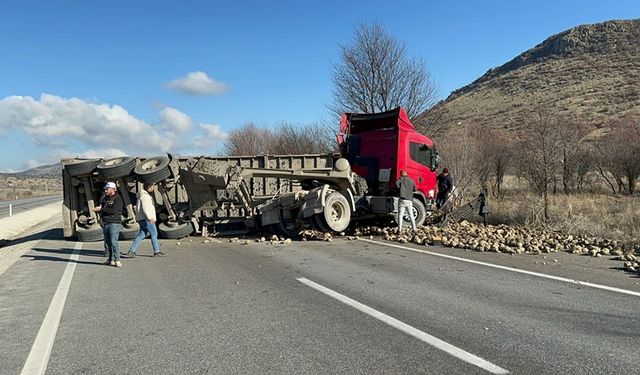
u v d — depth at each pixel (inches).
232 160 603.5
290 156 612.4
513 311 226.8
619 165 890.1
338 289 274.2
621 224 506.0
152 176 478.3
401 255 389.1
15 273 343.9
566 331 197.9
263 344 188.1
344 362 168.7
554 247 413.1
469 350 177.9
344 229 514.0
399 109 549.3
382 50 858.1
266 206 520.4
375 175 564.4
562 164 794.8
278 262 364.5
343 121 595.8
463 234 488.4
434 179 609.9
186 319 222.7
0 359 180.4
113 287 291.4
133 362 173.6
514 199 749.9
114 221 363.3
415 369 161.8
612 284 279.4
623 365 163.3
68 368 169.8
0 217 1099.9
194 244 477.1
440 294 259.8
